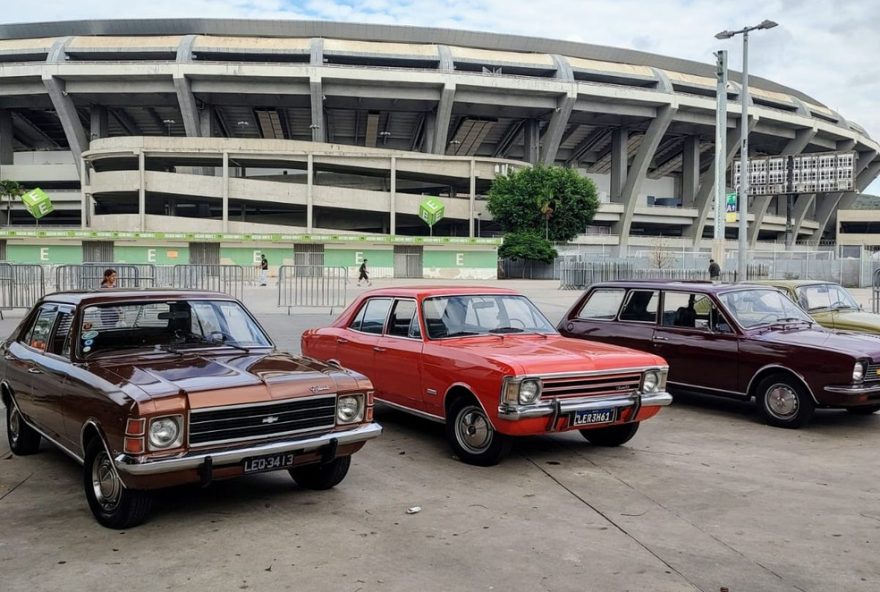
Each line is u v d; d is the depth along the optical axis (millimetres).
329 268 19391
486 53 72625
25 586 3604
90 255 55219
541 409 5645
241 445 4430
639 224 85750
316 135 66438
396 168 64688
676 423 7965
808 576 3781
